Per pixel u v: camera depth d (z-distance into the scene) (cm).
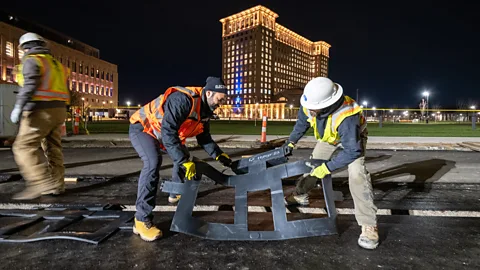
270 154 377
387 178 573
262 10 14600
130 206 416
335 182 537
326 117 303
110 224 337
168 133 289
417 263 266
